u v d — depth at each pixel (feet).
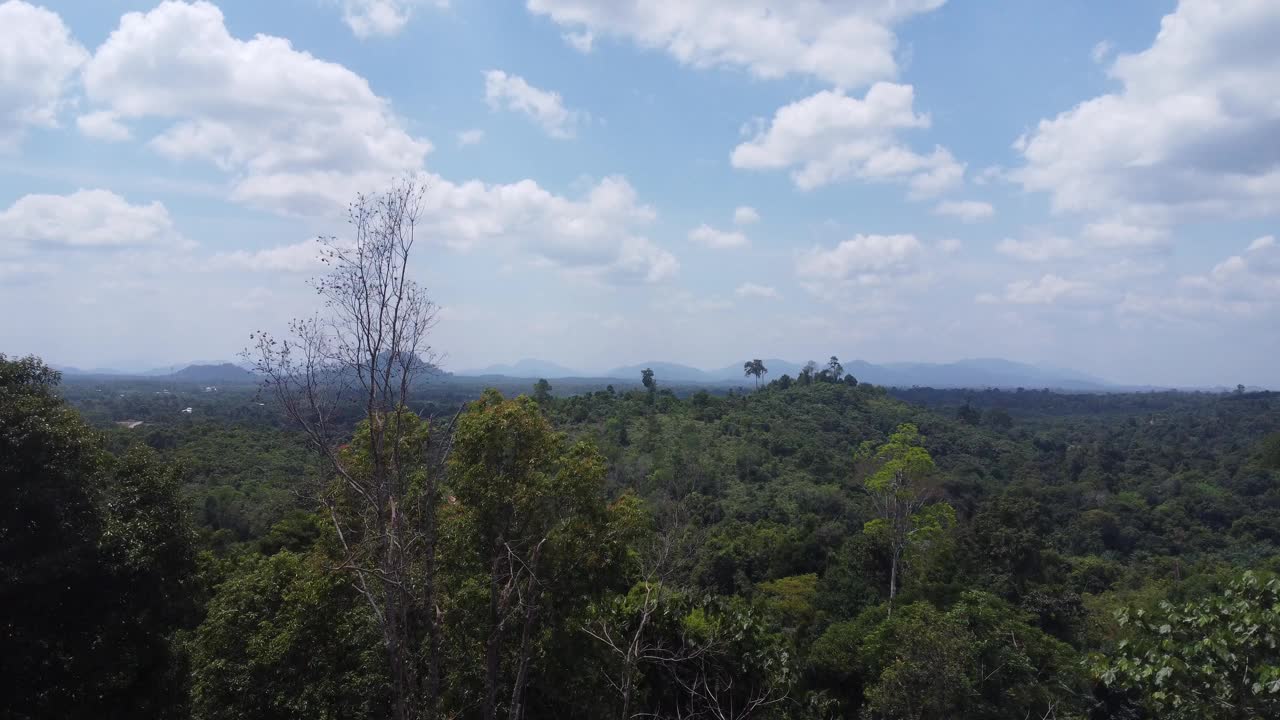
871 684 65.00
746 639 50.60
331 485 39.86
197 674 44.55
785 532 134.72
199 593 40.29
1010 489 189.57
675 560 54.34
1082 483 207.72
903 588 96.53
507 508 39.93
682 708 48.88
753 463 192.54
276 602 47.44
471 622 41.24
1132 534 160.56
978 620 67.56
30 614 33.14
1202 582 102.99
